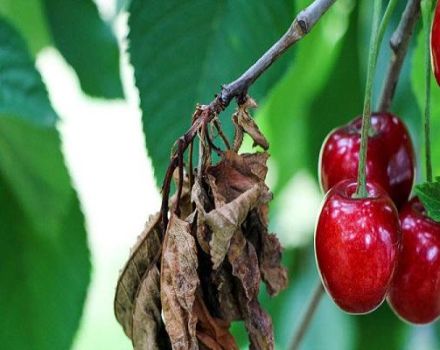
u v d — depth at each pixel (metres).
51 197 0.69
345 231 0.54
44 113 0.62
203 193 0.54
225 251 0.54
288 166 0.78
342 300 0.54
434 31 0.54
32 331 0.70
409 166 0.59
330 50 0.75
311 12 0.53
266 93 0.64
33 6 0.72
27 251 0.70
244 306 0.56
